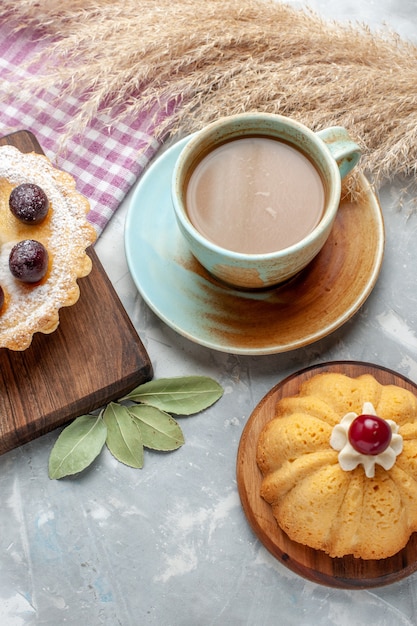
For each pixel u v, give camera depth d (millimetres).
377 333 590
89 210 567
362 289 553
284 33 598
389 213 613
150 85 617
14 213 548
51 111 646
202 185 537
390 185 620
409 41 631
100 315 570
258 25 606
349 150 531
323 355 586
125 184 618
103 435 563
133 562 552
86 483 564
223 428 574
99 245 608
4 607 545
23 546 554
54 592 547
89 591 547
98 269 580
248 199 533
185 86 618
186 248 570
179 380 573
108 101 642
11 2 656
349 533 515
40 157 577
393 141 591
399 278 600
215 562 551
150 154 625
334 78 590
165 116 637
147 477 565
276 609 543
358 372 559
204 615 543
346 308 551
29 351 562
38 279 537
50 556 553
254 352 542
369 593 545
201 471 566
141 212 576
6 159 574
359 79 584
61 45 615
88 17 649
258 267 510
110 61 610
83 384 557
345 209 572
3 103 646
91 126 636
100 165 625
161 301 556
